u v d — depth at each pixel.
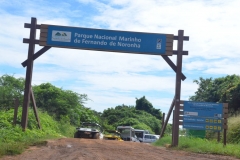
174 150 15.84
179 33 18.41
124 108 67.00
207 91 37.81
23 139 15.66
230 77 36.66
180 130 21.73
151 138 41.81
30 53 18.38
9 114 19.44
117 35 18.56
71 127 31.41
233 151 14.30
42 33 18.52
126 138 40.34
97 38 18.56
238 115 26.56
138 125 55.00
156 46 18.42
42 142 14.91
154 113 70.31
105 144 16.50
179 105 17.56
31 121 19.86
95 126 28.98
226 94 30.80
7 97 26.45
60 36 18.53
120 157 11.33
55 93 34.53
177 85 18.03
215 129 17.00
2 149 11.31
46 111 30.89
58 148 13.55
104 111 65.81
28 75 18.41
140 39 18.52
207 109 17.19
